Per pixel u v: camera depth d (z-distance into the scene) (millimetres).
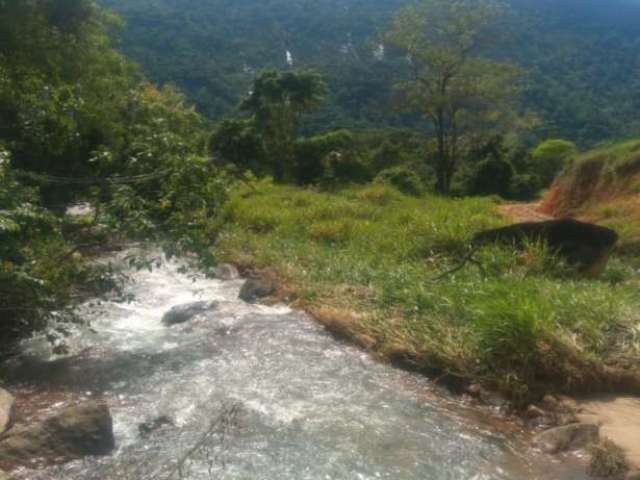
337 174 33219
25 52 13891
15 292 7688
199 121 11953
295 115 37031
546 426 6441
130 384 7285
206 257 8359
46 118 10531
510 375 6988
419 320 8461
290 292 10312
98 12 16766
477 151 36031
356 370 7668
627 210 17641
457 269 10109
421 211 16484
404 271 10461
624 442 5965
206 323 9156
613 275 11281
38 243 8344
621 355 7285
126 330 9047
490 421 6566
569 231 11383
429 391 7199
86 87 14594
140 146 8766
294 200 19297
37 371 7656
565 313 7887
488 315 7438
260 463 5605
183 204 8406
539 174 39969
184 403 6793
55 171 11602
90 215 9367
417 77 32906
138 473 5438
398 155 39688
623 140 22078
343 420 6445
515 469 5637
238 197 18109
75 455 5633
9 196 7527
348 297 9711
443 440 6113
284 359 7957
